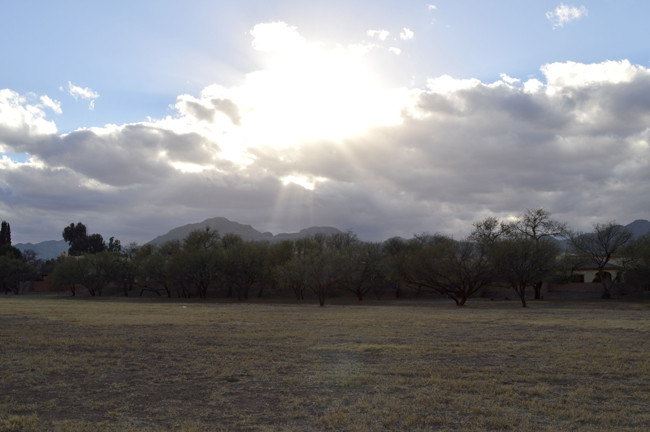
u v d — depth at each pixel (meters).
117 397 11.61
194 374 14.21
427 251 68.00
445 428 9.21
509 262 61.03
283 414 10.11
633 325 29.70
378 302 79.94
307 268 67.19
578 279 99.44
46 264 168.00
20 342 20.56
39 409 10.62
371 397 11.41
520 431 8.98
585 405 10.73
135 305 59.75
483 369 14.70
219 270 93.56
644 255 75.00
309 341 21.38
